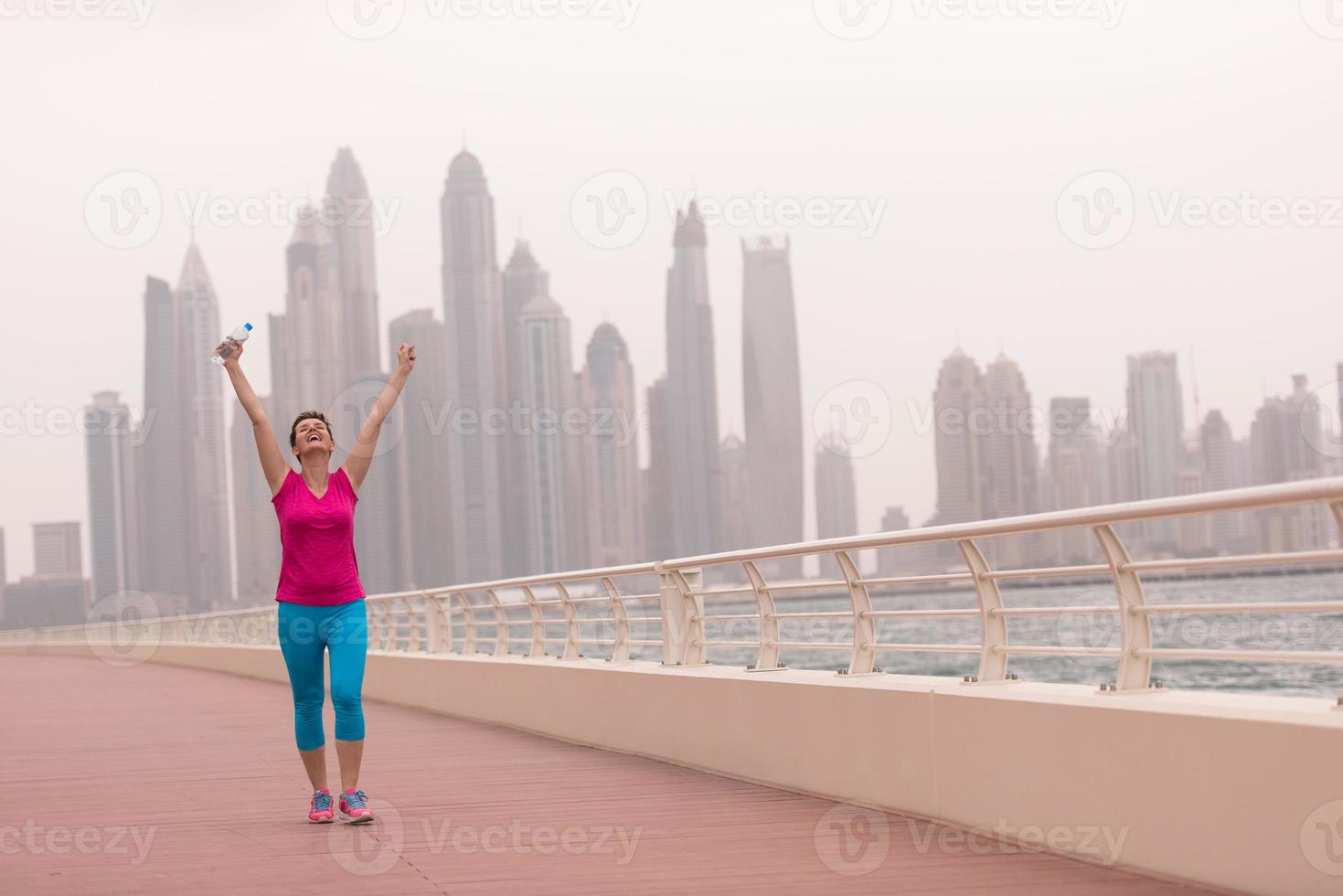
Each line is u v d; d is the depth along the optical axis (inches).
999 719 218.4
